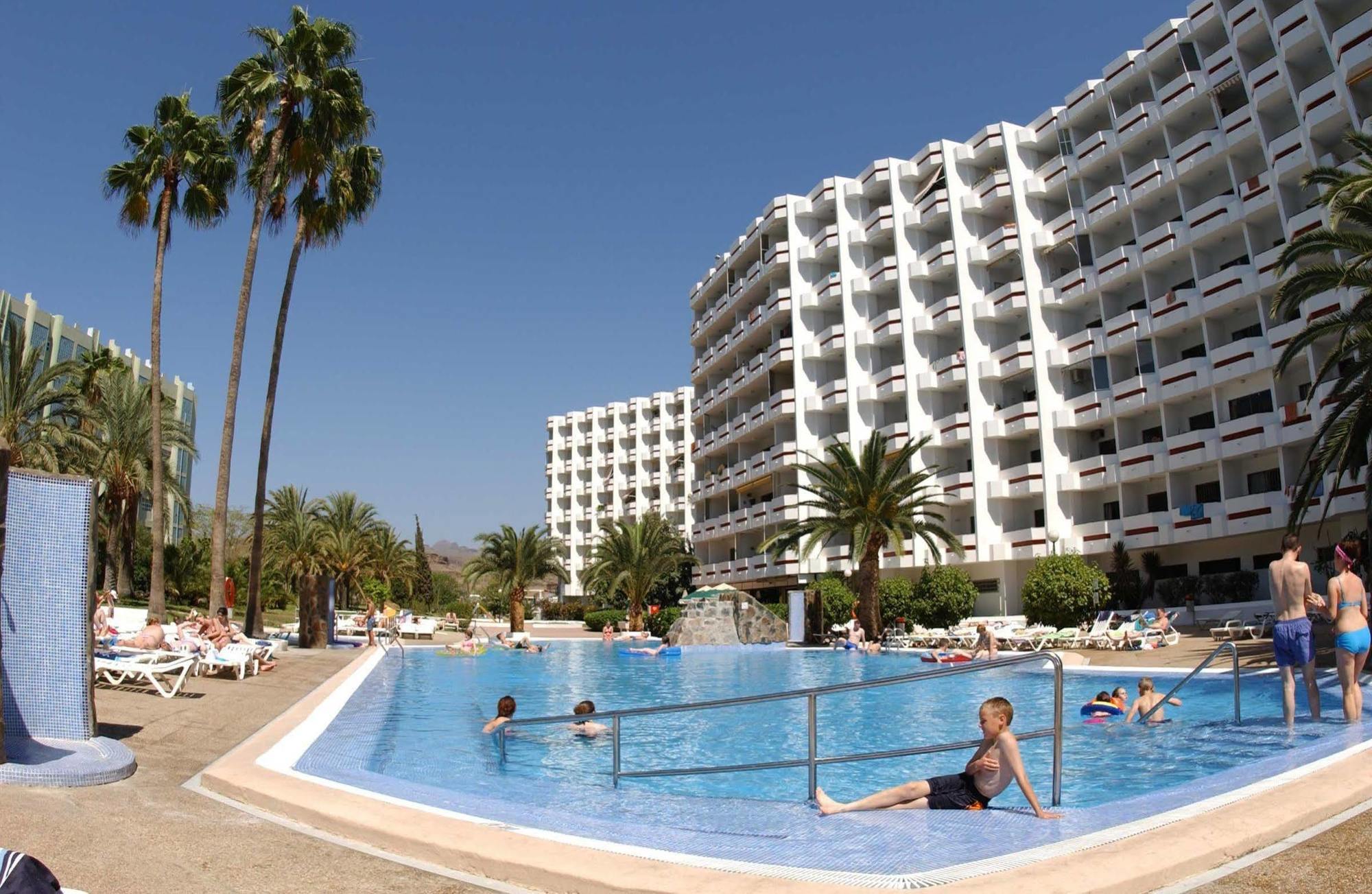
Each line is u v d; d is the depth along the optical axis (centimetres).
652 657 3334
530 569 5544
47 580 784
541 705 1762
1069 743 1136
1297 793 539
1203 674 1702
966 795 664
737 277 6469
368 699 1544
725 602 4041
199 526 8094
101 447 4234
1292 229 3195
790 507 5353
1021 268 4481
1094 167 4222
